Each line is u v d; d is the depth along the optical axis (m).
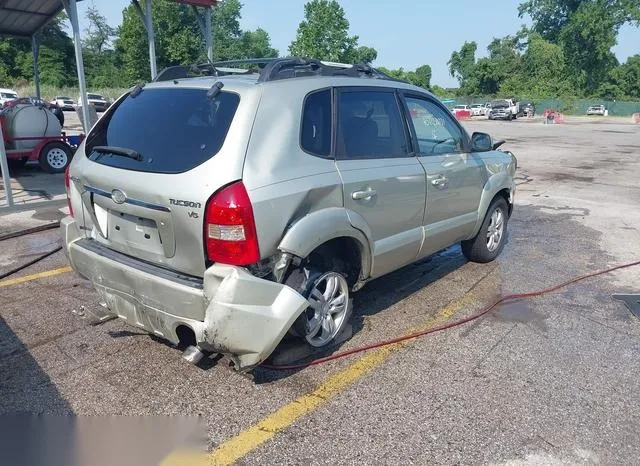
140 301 3.20
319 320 3.57
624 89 71.06
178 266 3.05
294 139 3.21
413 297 4.79
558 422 2.98
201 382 3.34
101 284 3.45
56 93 53.41
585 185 11.12
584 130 31.14
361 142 3.73
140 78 57.88
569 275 5.44
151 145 3.18
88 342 3.86
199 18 10.69
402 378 3.41
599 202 9.31
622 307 4.62
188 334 3.46
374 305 4.59
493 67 75.44
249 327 2.92
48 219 7.50
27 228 6.97
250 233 2.87
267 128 3.07
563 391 3.28
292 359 3.52
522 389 3.30
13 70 64.69
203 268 2.96
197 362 3.24
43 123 11.60
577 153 17.50
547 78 70.81
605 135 26.53
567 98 66.44
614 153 17.53
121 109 3.60
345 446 2.77
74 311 4.39
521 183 11.39
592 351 3.80
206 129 3.05
